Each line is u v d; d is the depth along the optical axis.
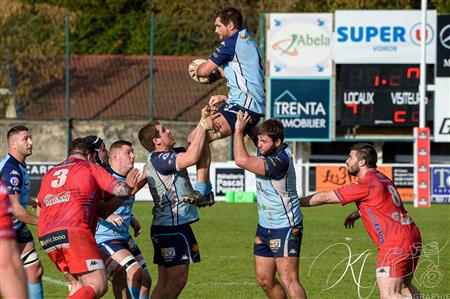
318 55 80.56
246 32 23.56
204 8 108.69
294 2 107.62
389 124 80.12
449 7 105.50
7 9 94.88
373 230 24.75
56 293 32.16
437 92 79.06
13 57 95.19
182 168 24.33
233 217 61.91
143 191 79.06
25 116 94.94
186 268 25.38
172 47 108.25
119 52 111.12
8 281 13.16
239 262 40.00
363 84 80.12
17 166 26.12
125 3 121.88
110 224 26.28
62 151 91.50
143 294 26.53
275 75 80.88
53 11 97.12
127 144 26.56
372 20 79.94
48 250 23.00
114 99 96.88
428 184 70.56
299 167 78.94
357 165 25.17
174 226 25.11
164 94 97.44
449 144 93.25
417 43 79.75
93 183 23.09
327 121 80.88
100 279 22.72
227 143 91.06
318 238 48.97
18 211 25.00
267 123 24.81
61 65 98.69
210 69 23.38
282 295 26.19
